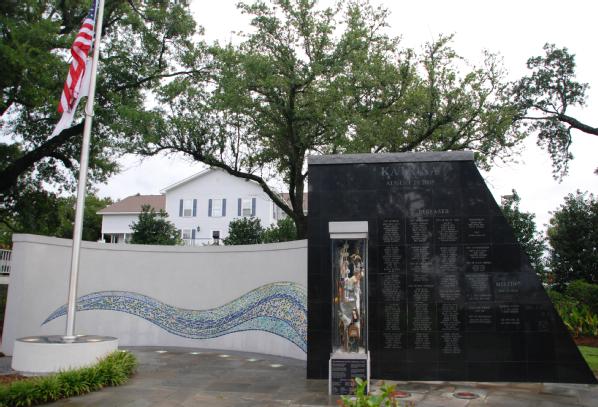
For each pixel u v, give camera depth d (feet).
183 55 61.87
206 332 47.98
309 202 34.17
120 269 49.44
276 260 44.91
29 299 44.01
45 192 72.02
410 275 33.09
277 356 42.50
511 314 32.27
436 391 28.94
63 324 46.21
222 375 33.83
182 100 61.77
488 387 30.01
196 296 49.08
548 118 85.71
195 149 64.08
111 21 60.13
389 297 32.94
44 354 30.73
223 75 59.31
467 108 60.08
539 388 29.76
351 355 28.91
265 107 61.52
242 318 46.70
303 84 58.70
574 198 66.44
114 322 48.32
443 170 34.17
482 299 32.55
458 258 33.09
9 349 42.39
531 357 31.73
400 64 61.21
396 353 32.30
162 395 27.71
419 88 59.36
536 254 69.51
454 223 33.50
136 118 54.19
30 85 47.55
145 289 49.60
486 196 33.63
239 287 47.67
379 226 33.76
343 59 59.21
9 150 63.82
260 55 57.11
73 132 59.52
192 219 125.18
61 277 46.75
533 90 84.74
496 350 31.99
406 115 62.03
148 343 48.65
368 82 58.39
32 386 25.90
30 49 44.98
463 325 32.35
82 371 28.78
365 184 34.30
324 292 32.91
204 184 126.00
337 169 34.60
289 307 42.37
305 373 34.65
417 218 33.71
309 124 61.46
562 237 65.72
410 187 34.12
